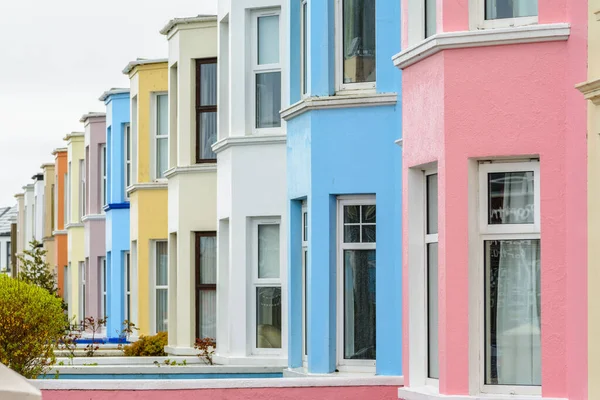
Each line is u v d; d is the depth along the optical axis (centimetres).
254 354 2623
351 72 2134
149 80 3759
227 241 2802
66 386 1967
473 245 1588
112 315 4241
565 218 1531
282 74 2598
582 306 1488
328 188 2114
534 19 1574
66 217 5488
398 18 2080
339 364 2122
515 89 1563
